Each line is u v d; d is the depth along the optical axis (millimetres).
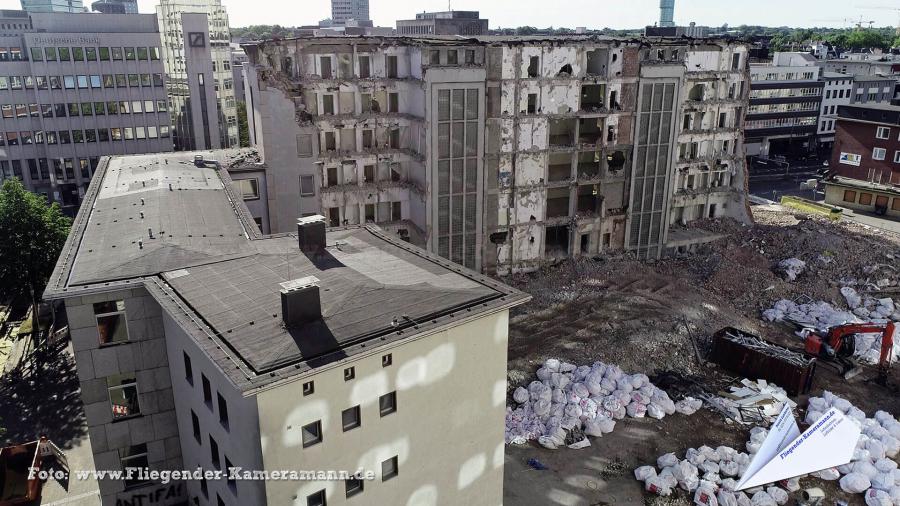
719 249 78688
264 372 23578
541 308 63281
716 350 55438
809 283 70812
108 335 30609
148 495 33938
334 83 64500
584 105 72250
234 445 26266
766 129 139875
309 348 25141
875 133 100750
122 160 56562
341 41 64250
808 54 153125
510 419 47844
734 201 85438
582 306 62906
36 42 93750
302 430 25141
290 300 26094
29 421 49281
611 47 68562
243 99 144000
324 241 34844
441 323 27750
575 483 42062
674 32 98062
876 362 57094
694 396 50719
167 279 30531
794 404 50469
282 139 61812
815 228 84875
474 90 63625
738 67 80688
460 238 68125
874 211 98250
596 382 50094
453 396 30047
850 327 54906
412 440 29078
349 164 66625
